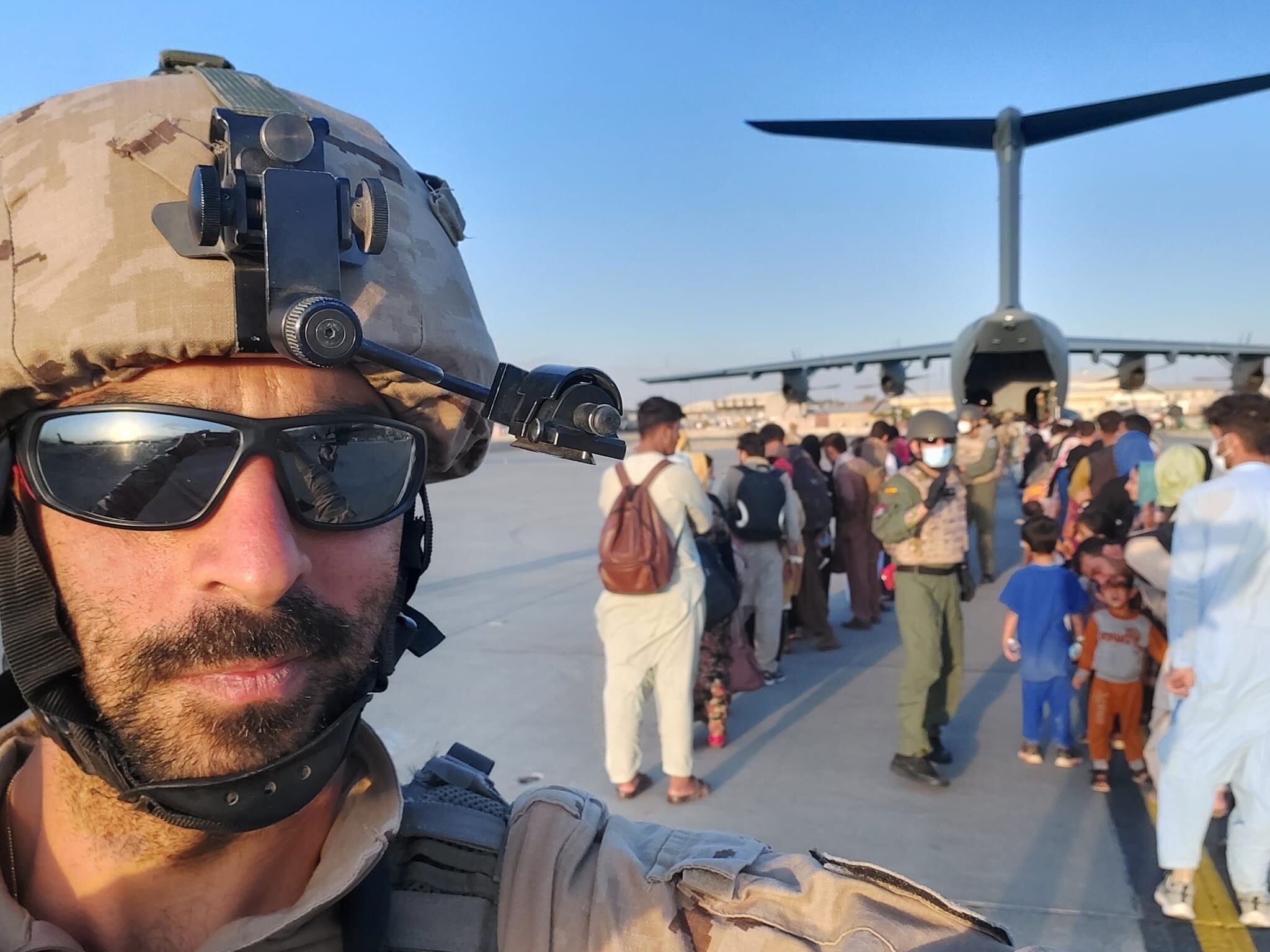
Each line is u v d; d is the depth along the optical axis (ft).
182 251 1.95
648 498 11.65
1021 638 13.70
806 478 20.27
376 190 2.05
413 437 2.33
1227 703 8.95
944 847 10.92
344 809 2.37
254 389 2.10
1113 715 12.50
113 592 1.94
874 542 22.94
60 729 2.00
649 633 11.89
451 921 2.36
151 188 2.06
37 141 2.19
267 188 1.89
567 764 13.24
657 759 13.83
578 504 54.19
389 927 2.33
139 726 1.94
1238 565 8.88
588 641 19.85
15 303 2.00
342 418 2.16
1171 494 14.85
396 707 15.62
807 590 20.43
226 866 2.24
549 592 25.52
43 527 2.02
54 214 2.07
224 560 1.90
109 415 1.94
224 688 1.94
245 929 2.11
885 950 2.23
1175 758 9.28
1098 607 12.89
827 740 14.66
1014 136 44.42
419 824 2.54
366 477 2.20
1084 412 154.71
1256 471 9.18
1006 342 42.27
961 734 15.03
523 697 16.14
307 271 1.94
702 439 161.17
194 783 1.91
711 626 13.55
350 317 1.88
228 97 2.05
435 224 2.76
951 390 47.52
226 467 1.98
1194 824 9.18
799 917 2.34
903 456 29.96
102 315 1.94
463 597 24.91
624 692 12.12
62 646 1.98
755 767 13.55
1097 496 19.25
